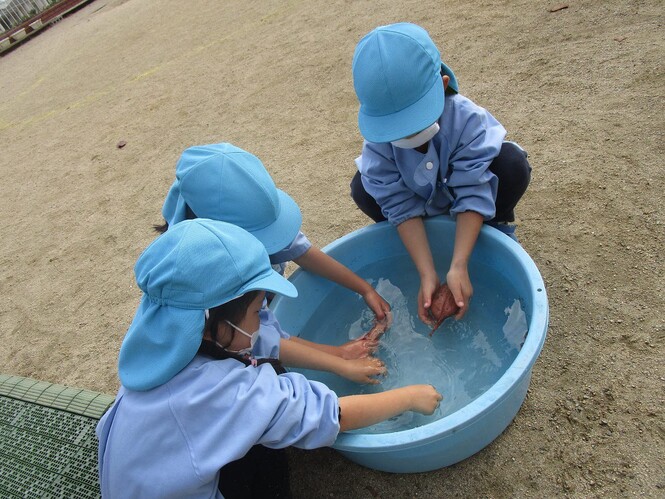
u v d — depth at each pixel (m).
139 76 4.59
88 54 6.07
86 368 1.86
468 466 1.19
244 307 0.99
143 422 0.94
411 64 1.19
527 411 1.23
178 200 1.30
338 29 3.64
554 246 1.56
